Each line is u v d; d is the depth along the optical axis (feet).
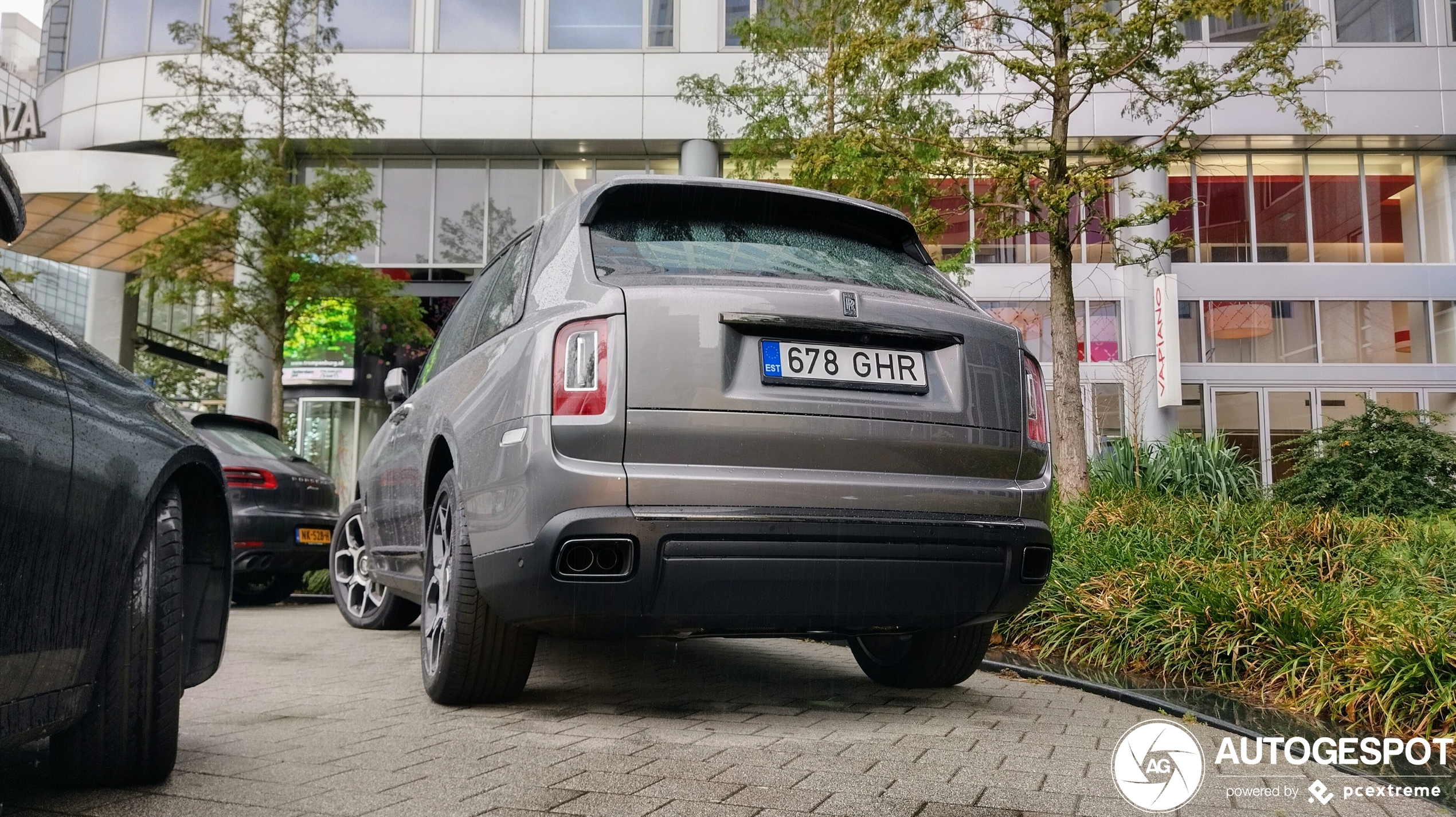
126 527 6.81
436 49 59.21
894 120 33.17
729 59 58.90
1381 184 62.85
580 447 8.77
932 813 6.75
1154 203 29.30
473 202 60.70
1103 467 33.94
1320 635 12.25
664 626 8.94
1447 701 9.61
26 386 6.02
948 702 11.41
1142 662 13.69
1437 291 61.57
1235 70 28.89
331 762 8.06
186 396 77.92
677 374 8.94
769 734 9.28
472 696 10.73
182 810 6.66
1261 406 61.11
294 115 54.60
